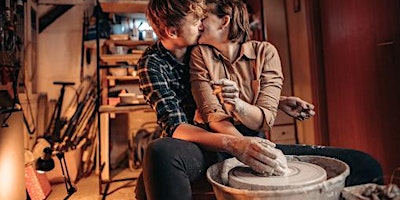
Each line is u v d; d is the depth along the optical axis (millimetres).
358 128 2256
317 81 2572
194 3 1062
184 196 837
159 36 1152
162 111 1077
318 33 2574
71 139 2812
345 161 965
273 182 728
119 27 2887
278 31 2898
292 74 2889
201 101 1062
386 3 1957
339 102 2428
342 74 2373
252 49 1147
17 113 1699
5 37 2023
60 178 2611
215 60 1123
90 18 2967
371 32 2086
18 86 2283
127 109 2432
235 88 892
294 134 2828
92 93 2977
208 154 970
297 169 824
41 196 2105
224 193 729
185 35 1108
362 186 743
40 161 2225
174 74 1203
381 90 2035
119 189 2424
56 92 2959
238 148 835
